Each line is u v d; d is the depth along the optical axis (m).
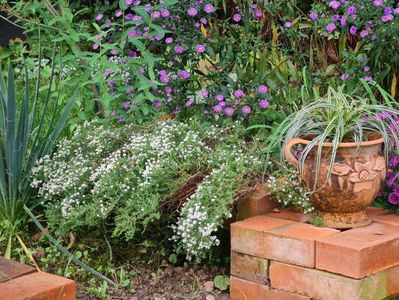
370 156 1.80
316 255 1.73
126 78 2.27
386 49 2.29
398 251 1.77
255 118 2.20
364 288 1.69
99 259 2.03
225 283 1.93
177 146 2.01
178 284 1.96
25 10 2.42
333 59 2.49
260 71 2.26
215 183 1.88
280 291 1.79
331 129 1.80
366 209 1.96
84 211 1.94
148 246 2.05
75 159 2.10
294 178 1.89
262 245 1.81
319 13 2.37
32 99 2.45
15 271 1.70
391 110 1.87
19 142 2.02
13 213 2.07
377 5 2.22
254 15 2.45
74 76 2.29
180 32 2.30
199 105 2.27
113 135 2.14
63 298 1.64
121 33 2.39
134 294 1.90
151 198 1.91
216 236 1.96
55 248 2.03
